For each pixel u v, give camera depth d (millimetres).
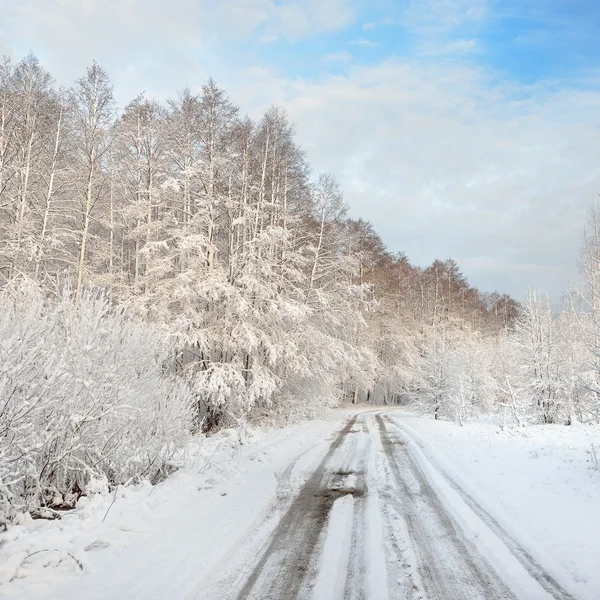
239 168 18156
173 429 8250
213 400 14922
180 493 7129
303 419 20969
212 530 5551
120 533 5316
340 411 29719
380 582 4223
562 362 19594
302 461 10484
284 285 19156
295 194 21859
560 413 19391
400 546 5148
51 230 18547
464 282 53781
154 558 4648
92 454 7121
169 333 14461
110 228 21688
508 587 4125
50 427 6305
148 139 19672
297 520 6148
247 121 19109
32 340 5855
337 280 23969
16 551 4375
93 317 7691
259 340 16734
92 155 18188
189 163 18094
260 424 18078
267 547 5145
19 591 3793
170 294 16156
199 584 4113
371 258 38188
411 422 21234
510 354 27375
